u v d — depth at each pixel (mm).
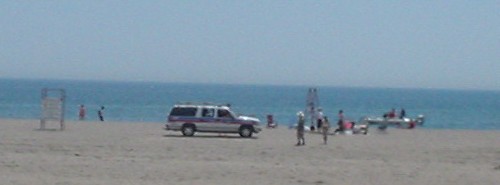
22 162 26141
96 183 21547
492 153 35125
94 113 95500
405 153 34156
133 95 195375
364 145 38594
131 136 41781
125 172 24219
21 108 107375
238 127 43438
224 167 26188
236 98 194375
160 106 126500
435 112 133500
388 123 64750
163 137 41375
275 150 33906
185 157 29672
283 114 108375
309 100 66750
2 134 40594
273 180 23203
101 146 33875
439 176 25203
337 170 26094
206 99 177750
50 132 44000
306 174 24750
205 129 43250
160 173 24156
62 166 25359
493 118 111750
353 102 184375
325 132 39219
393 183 23234
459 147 38656
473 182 23891
